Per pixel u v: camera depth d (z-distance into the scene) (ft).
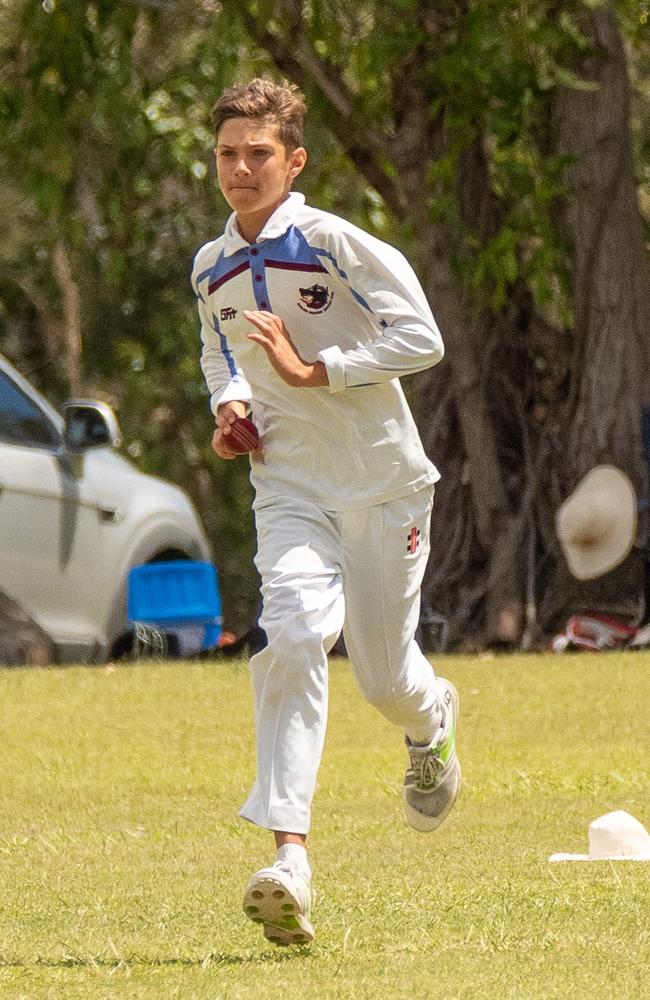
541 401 192.54
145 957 50.67
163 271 290.35
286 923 49.62
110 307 295.07
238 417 56.80
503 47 172.04
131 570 148.97
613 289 180.45
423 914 55.77
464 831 74.64
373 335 56.75
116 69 185.98
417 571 58.18
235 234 56.34
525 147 187.11
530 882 60.95
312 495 56.39
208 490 311.47
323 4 179.22
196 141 233.35
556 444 188.55
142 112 199.62
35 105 185.37
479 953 49.80
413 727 61.87
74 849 72.84
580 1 171.94
